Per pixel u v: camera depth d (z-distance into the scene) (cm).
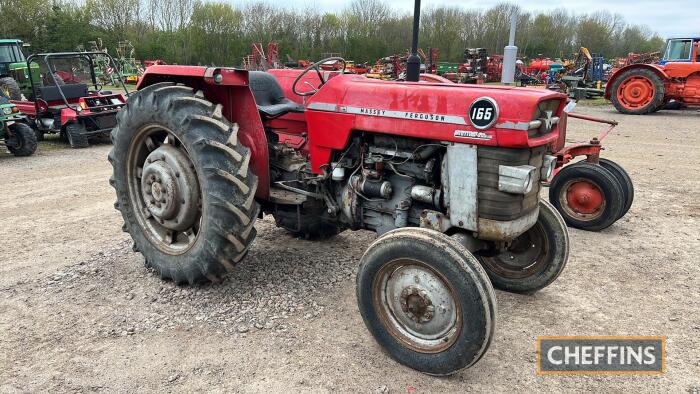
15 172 784
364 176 329
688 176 714
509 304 358
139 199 391
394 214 324
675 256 440
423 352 271
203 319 324
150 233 381
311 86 430
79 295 355
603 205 494
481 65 2617
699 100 1305
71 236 479
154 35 3994
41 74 1322
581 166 502
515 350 300
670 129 1111
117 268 400
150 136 380
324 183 354
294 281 377
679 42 1408
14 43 1366
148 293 358
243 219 327
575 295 370
